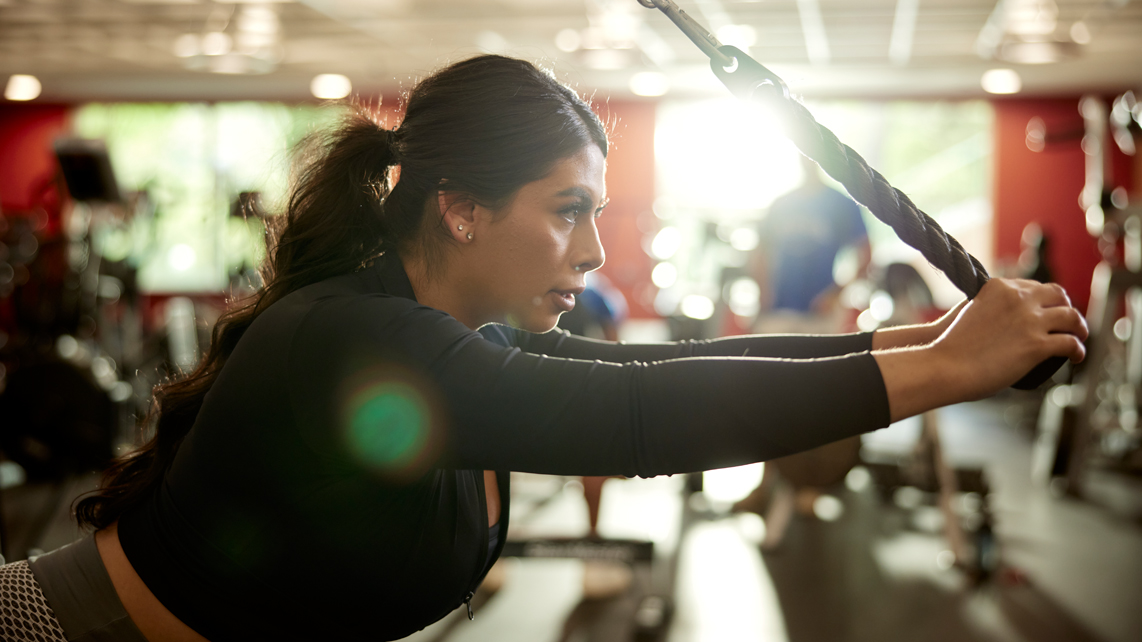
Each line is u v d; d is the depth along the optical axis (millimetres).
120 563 770
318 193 784
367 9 7191
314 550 707
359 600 733
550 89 723
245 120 10734
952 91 9734
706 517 3846
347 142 799
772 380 569
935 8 6863
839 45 7961
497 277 737
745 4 6785
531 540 2598
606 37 6965
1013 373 552
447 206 726
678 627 2555
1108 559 3199
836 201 3668
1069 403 4383
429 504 731
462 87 723
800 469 3188
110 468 852
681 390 573
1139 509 3943
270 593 724
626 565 2807
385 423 614
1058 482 4309
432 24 7621
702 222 4945
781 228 3666
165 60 8953
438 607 796
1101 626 2547
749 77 630
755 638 2469
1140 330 5117
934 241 600
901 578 2990
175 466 753
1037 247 5051
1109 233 4680
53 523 3592
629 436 571
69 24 7629
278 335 676
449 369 600
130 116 10836
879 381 557
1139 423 5062
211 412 710
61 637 747
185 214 10227
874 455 4109
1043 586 2898
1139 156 9109
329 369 632
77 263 5020
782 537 3514
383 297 664
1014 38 7562
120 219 5281
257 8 7184
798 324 3664
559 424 577
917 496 4105
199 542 724
